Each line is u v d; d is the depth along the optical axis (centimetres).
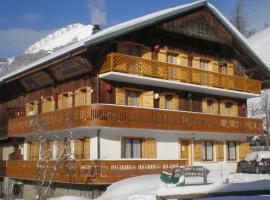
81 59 2448
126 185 2069
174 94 2844
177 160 2583
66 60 2472
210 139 3047
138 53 2672
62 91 2805
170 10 2745
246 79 3203
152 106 2669
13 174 3003
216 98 3153
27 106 3164
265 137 4347
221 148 3127
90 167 2275
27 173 2800
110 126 2339
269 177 2252
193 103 2975
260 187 1356
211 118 2898
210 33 2988
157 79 2581
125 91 2597
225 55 3241
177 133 2820
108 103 2498
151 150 2636
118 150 2486
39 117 2717
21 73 2872
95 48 2358
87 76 2569
